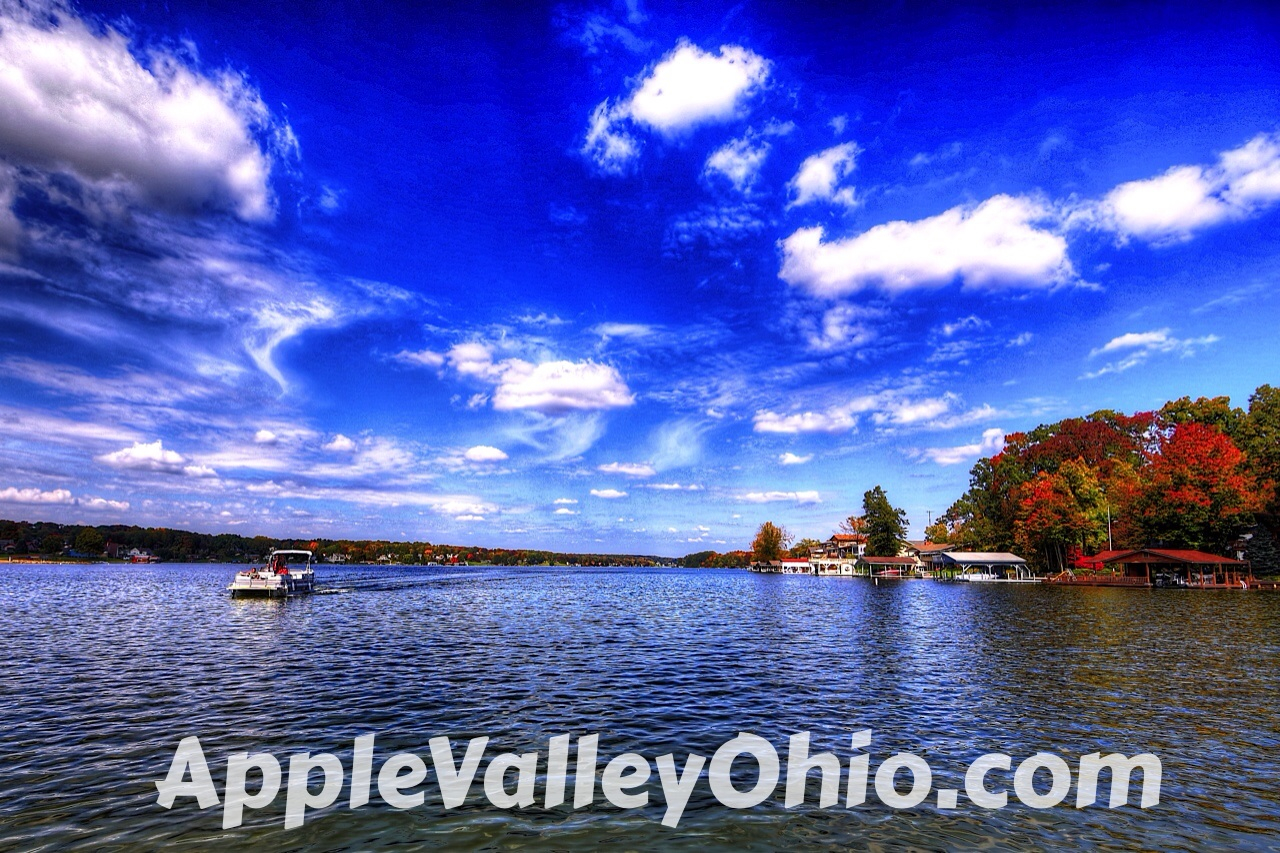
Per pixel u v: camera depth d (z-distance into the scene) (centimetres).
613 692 2123
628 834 1077
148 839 1043
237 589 6556
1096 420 13800
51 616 4591
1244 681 2273
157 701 1961
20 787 1255
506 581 12512
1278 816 1153
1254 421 9031
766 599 7125
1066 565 10975
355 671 2486
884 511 15362
